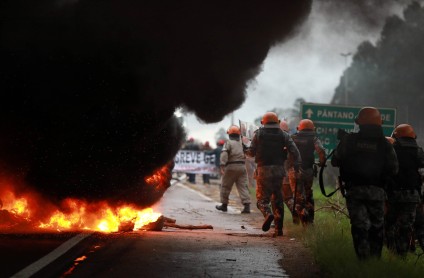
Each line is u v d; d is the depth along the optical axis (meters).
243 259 15.88
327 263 14.94
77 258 15.02
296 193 22.61
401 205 17.75
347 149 15.40
